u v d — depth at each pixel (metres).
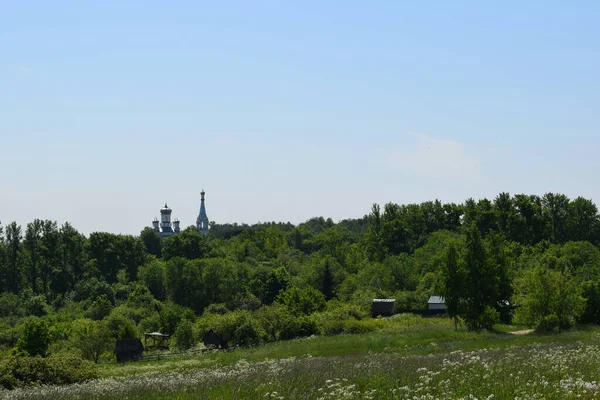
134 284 160.38
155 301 136.00
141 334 103.88
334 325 85.44
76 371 42.09
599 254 135.38
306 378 27.95
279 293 137.25
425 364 32.62
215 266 150.88
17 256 170.50
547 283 71.56
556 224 166.12
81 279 171.62
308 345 65.31
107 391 30.14
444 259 77.69
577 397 19.77
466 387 22.30
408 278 130.62
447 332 68.38
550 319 69.62
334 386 24.80
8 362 41.00
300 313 99.88
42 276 171.25
